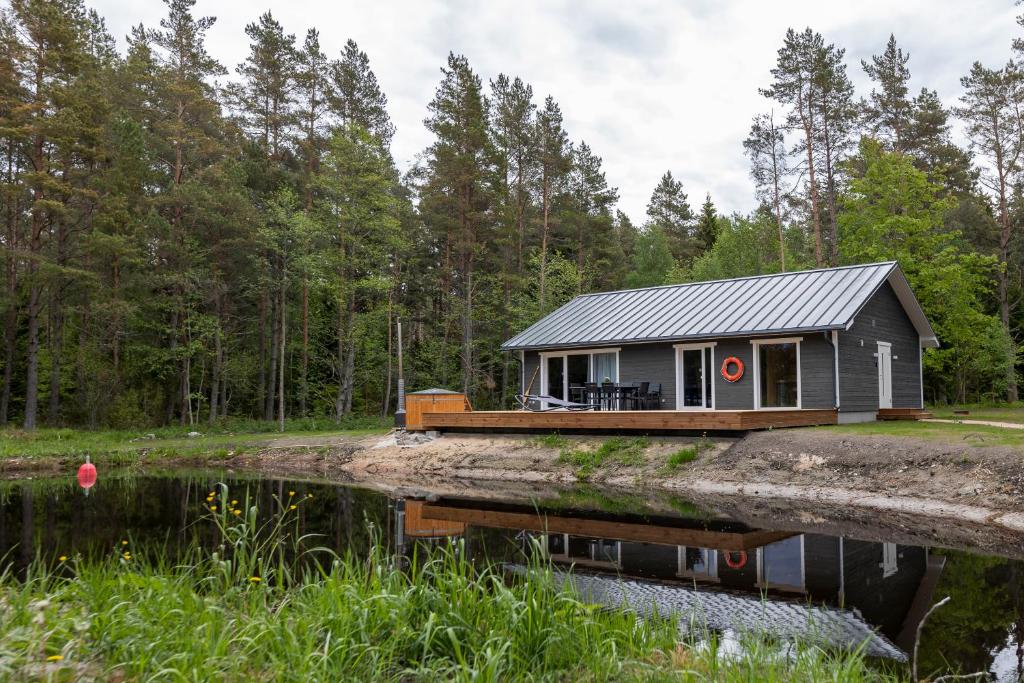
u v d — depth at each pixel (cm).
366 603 469
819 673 431
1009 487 1038
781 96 3316
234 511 586
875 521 1041
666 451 1574
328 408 3712
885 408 1988
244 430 2816
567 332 2248
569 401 2156
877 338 1986
